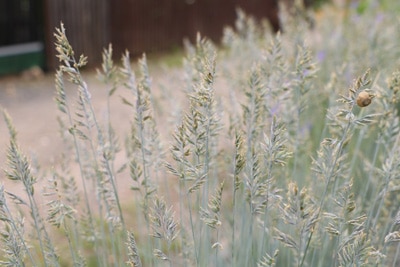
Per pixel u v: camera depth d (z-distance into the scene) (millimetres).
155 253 1302
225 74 2514
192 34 9445
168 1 8938
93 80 6816
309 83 1725
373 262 1548
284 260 1851
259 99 1561
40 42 7605
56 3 7547
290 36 3096
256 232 1842
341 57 3281
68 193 1874
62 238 2561
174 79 2645
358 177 1990
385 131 1694
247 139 1576
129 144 2012
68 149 2133
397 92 1593
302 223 1197
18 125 5230
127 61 1723
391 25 3592
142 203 1763
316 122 2520
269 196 1341
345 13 5027
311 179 1896
